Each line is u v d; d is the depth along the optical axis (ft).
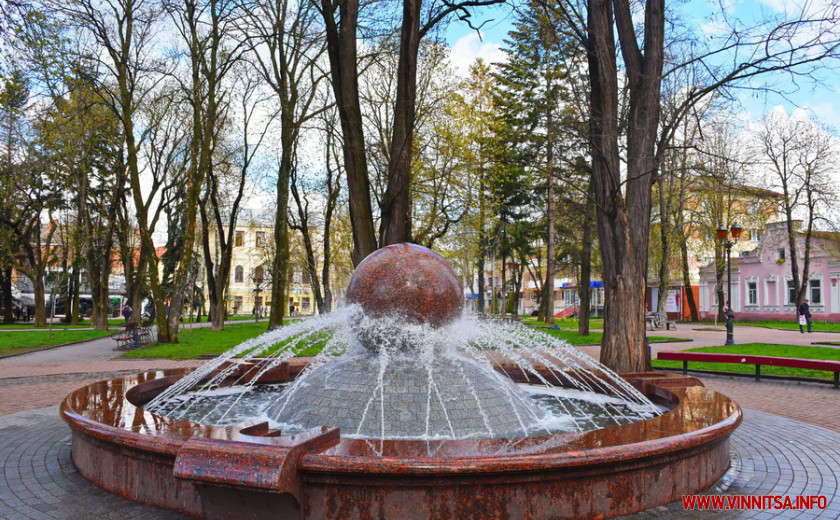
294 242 139.85
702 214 124.98
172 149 109.09
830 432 25.73
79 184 111.86
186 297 134.51
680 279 159.12
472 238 97.81
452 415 19.98
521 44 98.32
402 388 20.52
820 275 132.98
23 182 107.45
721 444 18.38
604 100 39.14
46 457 20.77
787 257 138.92
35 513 14.92
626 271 38.29
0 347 74.18
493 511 12.98
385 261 22.62
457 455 12.98
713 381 44.37
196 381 29.86
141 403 25.25
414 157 75.77
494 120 93.04
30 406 32.55
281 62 83.41
